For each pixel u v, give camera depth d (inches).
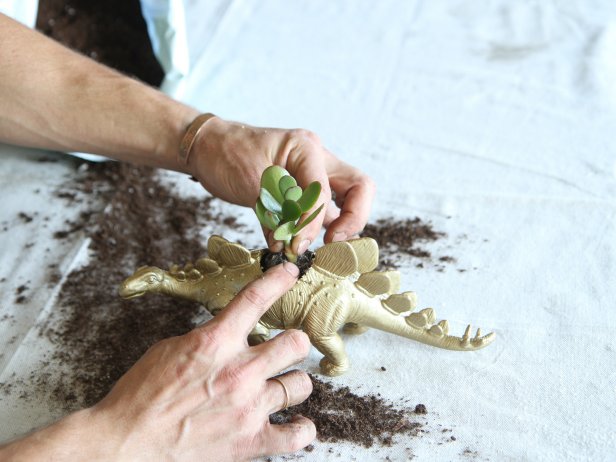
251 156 29.6
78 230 35.2
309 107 40.1
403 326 28.9
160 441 24.6
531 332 29.9
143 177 37.3
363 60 42.4
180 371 25.0
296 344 26.1
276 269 26.3
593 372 28.5
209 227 35.0
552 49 41.9
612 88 39.2
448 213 34.6
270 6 46.4
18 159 38.5
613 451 26.5
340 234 29.5
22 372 30.1
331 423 28.1
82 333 31.3
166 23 38.8
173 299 32.2
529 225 33.7
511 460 26.7
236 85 41.5
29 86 32.0
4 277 33.4
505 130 38.0
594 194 34.5
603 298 30.7
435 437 27.5
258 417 25.5
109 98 31.9
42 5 48.5
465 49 42.4
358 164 37.2
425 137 38.1
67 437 24.3
